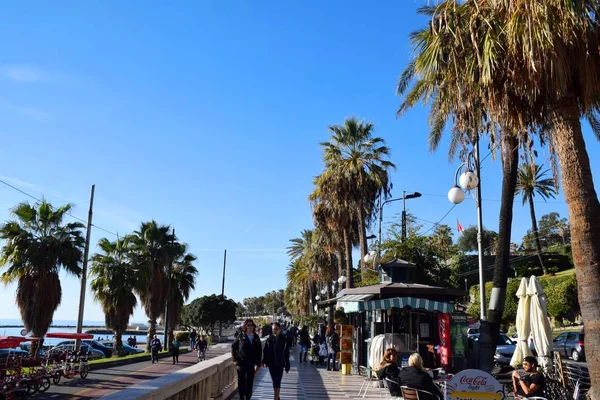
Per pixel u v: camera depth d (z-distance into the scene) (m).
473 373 7.83
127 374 24.53
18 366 17.42
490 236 77.00
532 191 50.69
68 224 28.59
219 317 63.09
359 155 29.12
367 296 16.17
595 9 8.12
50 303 26.77
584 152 8.52
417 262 24.91
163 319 47.19
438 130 19.17
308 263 54.91
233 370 12.61
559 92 8.34
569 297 42.41
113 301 35.94
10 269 26.50
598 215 8.30
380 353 14.35
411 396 8.27
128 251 37.50
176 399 6.66
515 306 45.28
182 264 48.16
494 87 9.05
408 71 19.91
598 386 7.77
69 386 20.28
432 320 15.21
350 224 29.44
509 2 8.33
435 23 9.50
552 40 7.84
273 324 11.28
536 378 9.18
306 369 21.00
